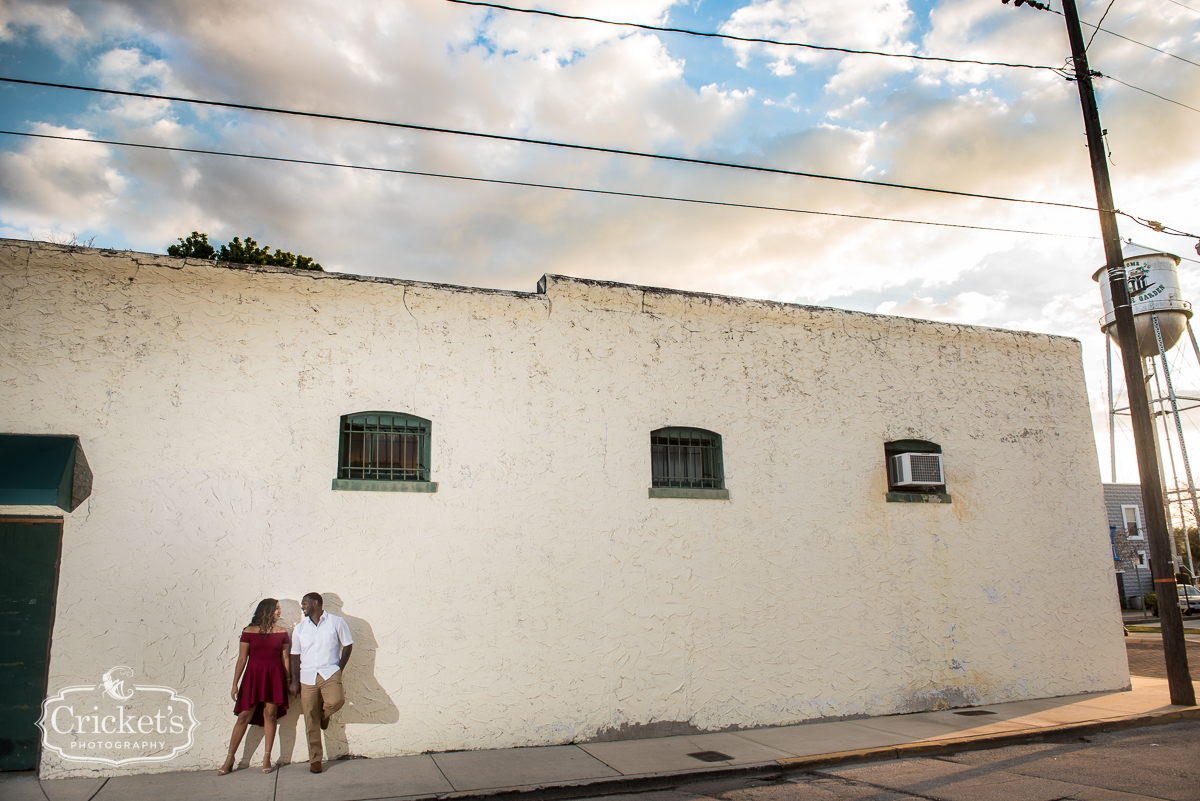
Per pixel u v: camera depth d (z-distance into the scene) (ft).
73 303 24.08
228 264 25.77
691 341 32.01
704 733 28.66
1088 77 36.27
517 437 28.30
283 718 23.81
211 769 22.90
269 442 25.22
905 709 32.53
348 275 27.09
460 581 26.50
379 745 24.63
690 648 29.32
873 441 34.65
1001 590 35.83
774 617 30.99
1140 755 25.48
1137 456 35.09
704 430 31.58
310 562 24.94
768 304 33.65
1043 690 35.70
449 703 25.61
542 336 29.45
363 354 26.84
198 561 23.86
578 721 27.09
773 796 21.36
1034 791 21.12
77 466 23.07
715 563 30.45
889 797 20.99
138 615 23.07
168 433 24.27
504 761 24.26
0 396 22.90
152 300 24.85
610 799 21.39
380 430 26.89
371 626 25.18
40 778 21.67
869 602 32.89
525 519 27.78
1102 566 38.70
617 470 29.60
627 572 28.94
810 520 32.55
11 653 22.21
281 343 25.96
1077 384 40.57
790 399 33.40
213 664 23.47
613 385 30.22
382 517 25.96
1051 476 38.47
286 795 20.56
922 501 34.96
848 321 35.40
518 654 26.76
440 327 28.02
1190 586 108.06
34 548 22.77
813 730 29.19
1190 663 48.39
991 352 38.58
